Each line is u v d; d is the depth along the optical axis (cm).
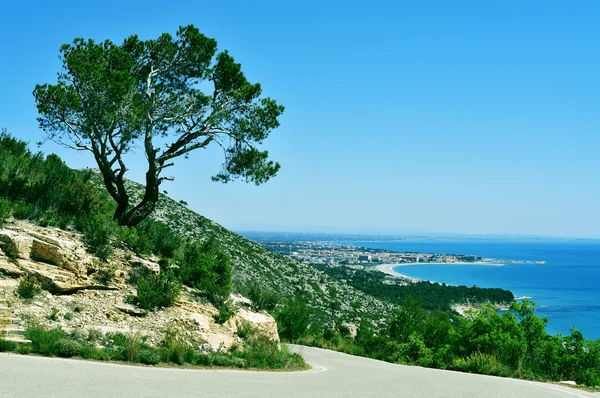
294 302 4206
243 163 2359
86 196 2242
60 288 1589
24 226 1741
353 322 5662
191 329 1744
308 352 3009
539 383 1526
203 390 949
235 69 2286
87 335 1384
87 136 2188
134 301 1725
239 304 2262
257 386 1085
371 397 1040
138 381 976
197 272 2097
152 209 2202
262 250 7844
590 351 2209
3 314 1345
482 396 1120
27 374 909
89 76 1958
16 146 2609
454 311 10531
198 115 2278
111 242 1897
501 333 2388
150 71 2252
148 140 2128
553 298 14888
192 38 2253
